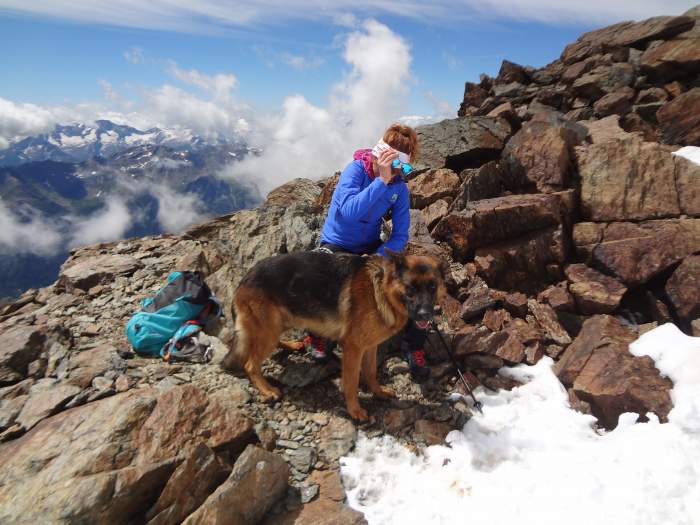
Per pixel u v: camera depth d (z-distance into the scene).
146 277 2.67
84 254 3.04
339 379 2.10
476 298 2.35
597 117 3.78
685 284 2.12
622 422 1.77
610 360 1.94
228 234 2.79
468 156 3.26
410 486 1.63
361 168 1.92
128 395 1.68
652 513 1.44
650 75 3.83
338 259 1.84
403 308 1.77
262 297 1.88
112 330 2.23
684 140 3.17
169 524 1.39
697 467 1.54
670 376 1.84
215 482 1.49
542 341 2.20
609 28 4.93
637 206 2.47
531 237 2.46
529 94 4.57
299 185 3.74
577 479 1.56
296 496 1.58
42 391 1.80
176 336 2.06
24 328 2.06
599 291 2.23
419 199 2.98
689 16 4.25
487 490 1.59
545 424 1.85
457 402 1.98
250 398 1.89
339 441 1.78
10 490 1.37
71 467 1.41
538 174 2.73
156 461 1.45
